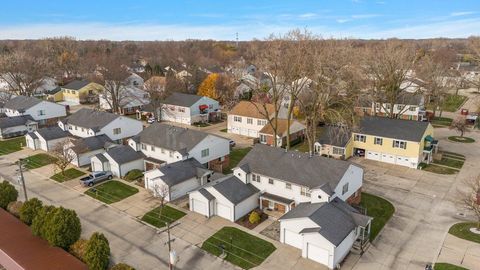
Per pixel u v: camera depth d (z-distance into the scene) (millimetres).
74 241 30422
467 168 50031
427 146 52344
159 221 36250
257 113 65125
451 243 31984
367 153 54812
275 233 34031
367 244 32094
